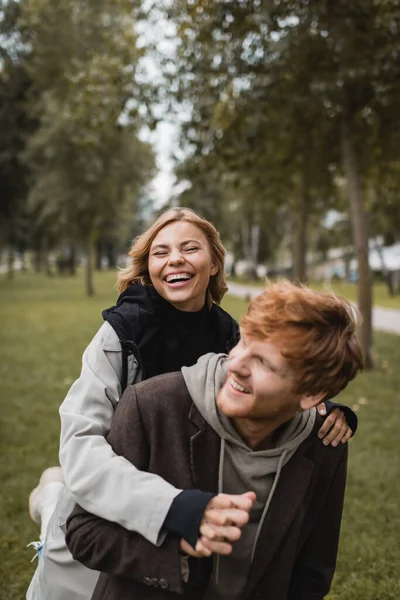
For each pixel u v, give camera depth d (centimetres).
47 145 2266
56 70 2045
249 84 898
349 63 796
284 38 791
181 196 1135
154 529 124
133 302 176
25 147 2855
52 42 1902
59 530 170
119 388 164
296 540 146
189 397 140
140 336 170
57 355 1080
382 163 1095
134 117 957
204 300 183
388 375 916
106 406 157
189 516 123
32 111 2555
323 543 159
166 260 174
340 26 784
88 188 2323
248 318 132
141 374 168
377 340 1333
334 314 129
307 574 160
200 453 137
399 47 775
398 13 742
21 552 357
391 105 882
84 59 1873
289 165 1108
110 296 2678
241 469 138
